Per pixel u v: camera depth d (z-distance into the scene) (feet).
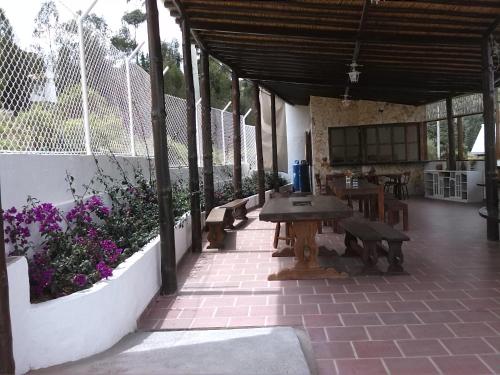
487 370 8.02
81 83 14.43
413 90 32.27
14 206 10.16
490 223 19.29
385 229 15.88
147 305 11.84
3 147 10.31
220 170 32.99
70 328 8.52
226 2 17.80
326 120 41.42
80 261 10.21
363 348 9.10
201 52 22.65
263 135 48.26
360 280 14.01
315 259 14.42
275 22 19.30
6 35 10.44
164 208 13.08
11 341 6.89
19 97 10.98
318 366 8.38
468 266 15.28
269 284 13.92
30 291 8.79
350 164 41.01
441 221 24.93
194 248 18.74
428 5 16.17
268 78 31.30
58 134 12.87
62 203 12.37
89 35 15.28
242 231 23.76
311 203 16.02
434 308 11.29
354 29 19.01
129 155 18.69
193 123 18.70
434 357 8.58
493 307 11.21
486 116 18.60
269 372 7.92
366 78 29.71
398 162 40.19
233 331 10.17
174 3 17.28
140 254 11.78
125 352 9.04
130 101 19.12
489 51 18.31
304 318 10.92
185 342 9.54
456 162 36.52
